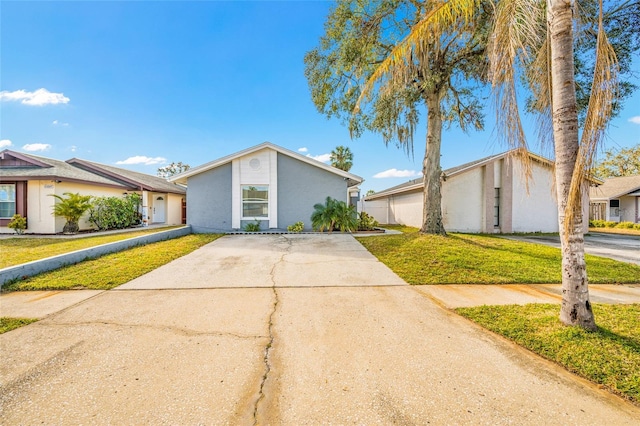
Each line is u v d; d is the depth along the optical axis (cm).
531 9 308
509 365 247
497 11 345
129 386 218
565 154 306
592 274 556
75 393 209
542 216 1427
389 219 2161
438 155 1013
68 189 1270
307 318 353
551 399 203
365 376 231
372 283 506
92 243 909
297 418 184
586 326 296
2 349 274
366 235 1098
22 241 963
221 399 203
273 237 1048
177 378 228
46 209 1195
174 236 1086
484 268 593
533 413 188
